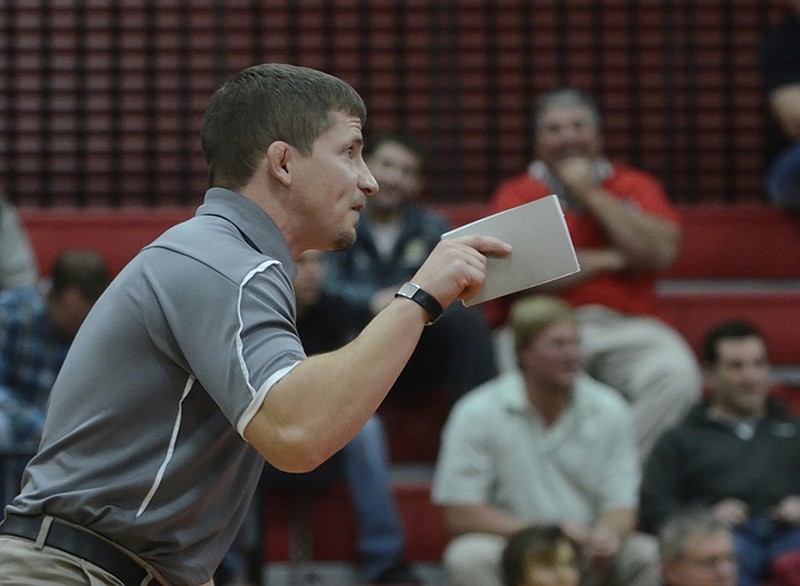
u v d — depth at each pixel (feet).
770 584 46.83
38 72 71.72
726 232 66.44
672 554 41.39
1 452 41.73
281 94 22.26
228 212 22.27
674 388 53.42
